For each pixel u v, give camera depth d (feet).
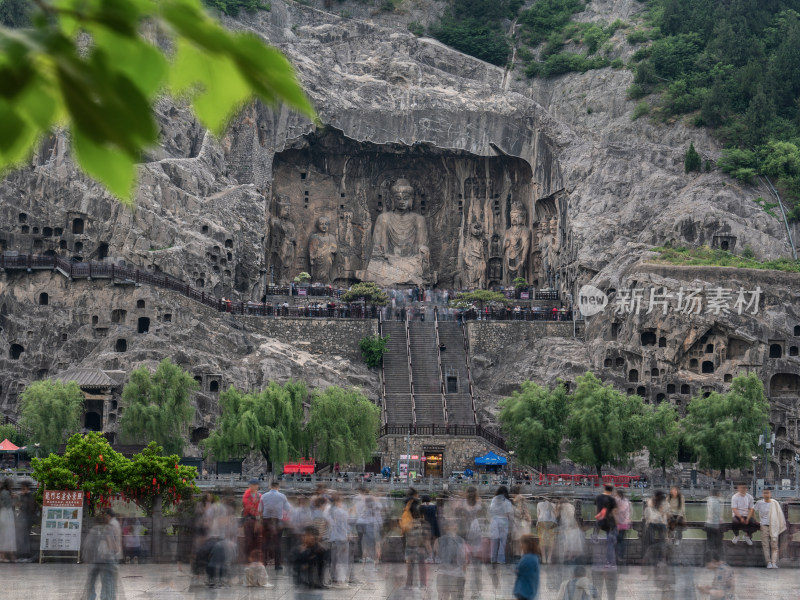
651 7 578.66
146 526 140.67
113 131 15.06
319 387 386.32
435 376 411.13
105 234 422.41
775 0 575.38
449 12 592.19
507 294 471.21
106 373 366.02
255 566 107.55
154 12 15.26
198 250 426.10
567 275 458.91
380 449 366.43
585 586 94.99
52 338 394.32
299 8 557.33
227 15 525.75
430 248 515.09
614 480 318.24
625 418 327.47
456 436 368.48
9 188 422.41
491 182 511.40
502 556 114.52
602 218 456.86
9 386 387.75
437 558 124.67
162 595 107.65
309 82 480.23
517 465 359.46
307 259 501.97
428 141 484.74
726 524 132.77
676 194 460.55
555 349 414.62
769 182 465.88
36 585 112.98
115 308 396.37
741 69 512.22
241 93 15.93
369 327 421.18
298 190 505.66
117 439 349.00
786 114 513.45
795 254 437.17
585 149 476.95
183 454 342.23
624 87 527.81
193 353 383.45
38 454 321.73
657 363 401.90
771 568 125.70
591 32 565.12
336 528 111.04
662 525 120.57
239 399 321.73
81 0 14.98
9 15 394.32
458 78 511.40
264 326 414.41
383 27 553.23
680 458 380.17
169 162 440.04
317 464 346.13
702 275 406.62
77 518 127.13
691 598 101.76
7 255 404.16
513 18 599.57
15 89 14.43
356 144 492.95
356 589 109.19
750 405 327.26
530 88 554.87
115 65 15.17
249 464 357.00
